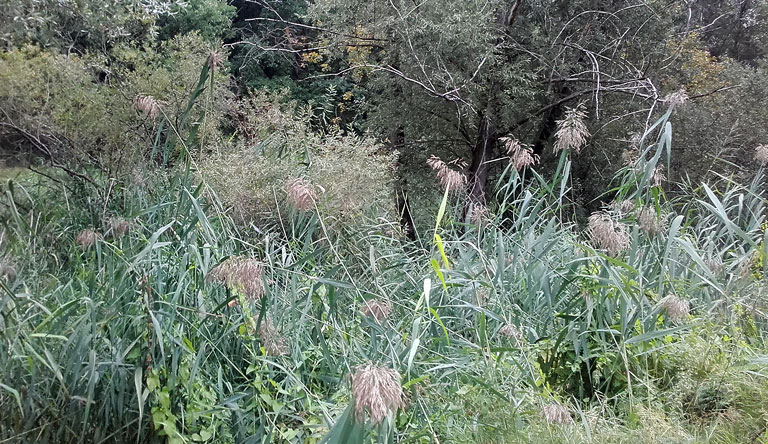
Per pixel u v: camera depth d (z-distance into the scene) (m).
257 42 11.22
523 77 8.42
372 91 9.91
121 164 6.06
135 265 2.78
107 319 2.65
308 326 3.29
